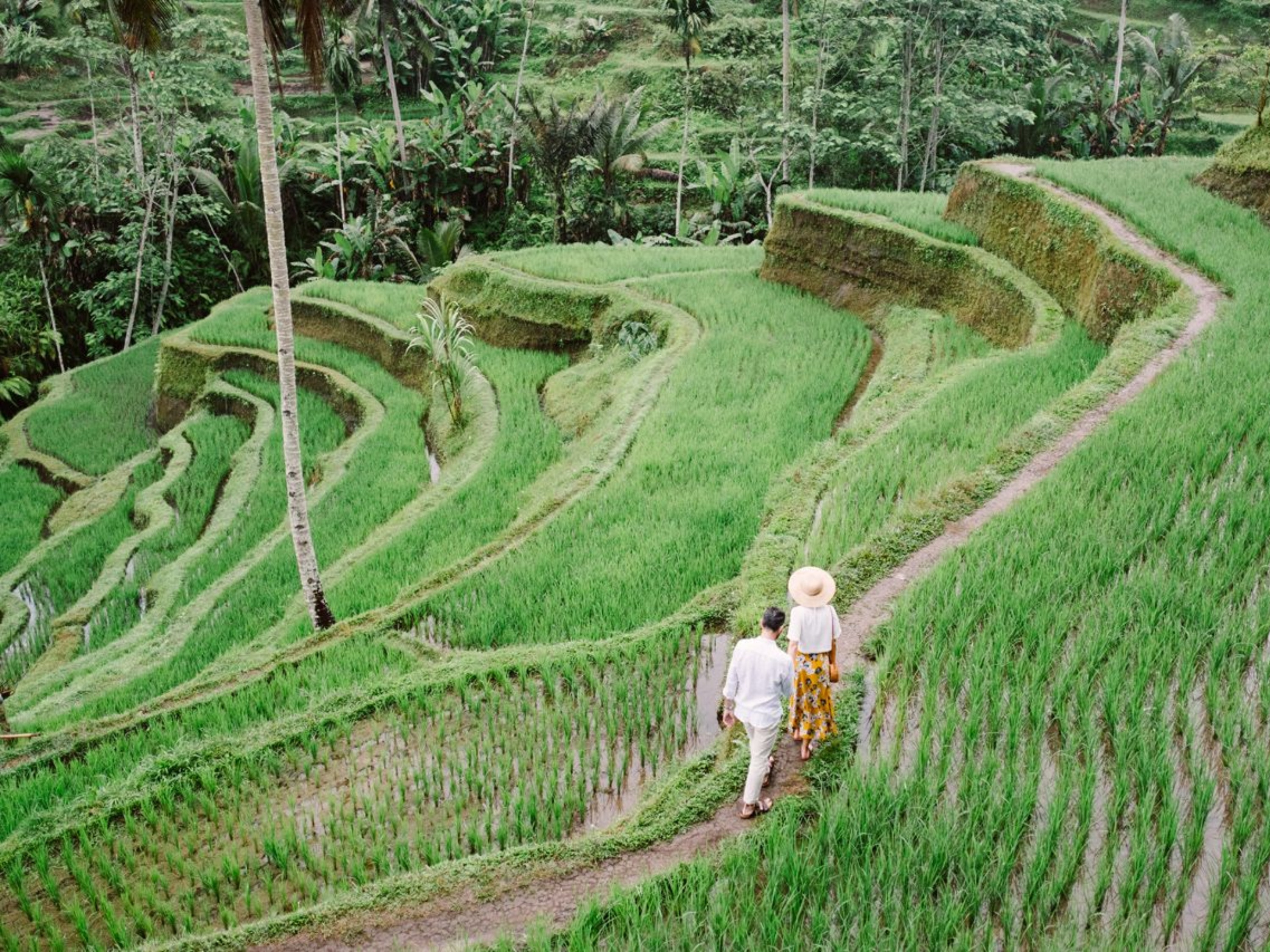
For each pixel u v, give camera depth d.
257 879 8.13
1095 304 16.34
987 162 21.59
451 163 38.88
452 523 15.71
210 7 53.75
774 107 40.12
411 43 45.09
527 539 13.91
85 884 8.14
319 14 12.50
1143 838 6.15
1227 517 9.55
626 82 46.56
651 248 28.80
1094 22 48.19
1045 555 9.38
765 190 35.44
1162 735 6.93
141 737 10.95
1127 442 11.23
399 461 19.72
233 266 38.31
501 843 7.95
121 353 33.28
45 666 15.27
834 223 22.66
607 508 14.18
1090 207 18.30
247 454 21.91
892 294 21.41
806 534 11.56
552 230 39.19
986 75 35.09
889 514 11.55
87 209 36.25
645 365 19.80
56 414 28.34
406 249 36.06
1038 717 7.29
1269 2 45.81
